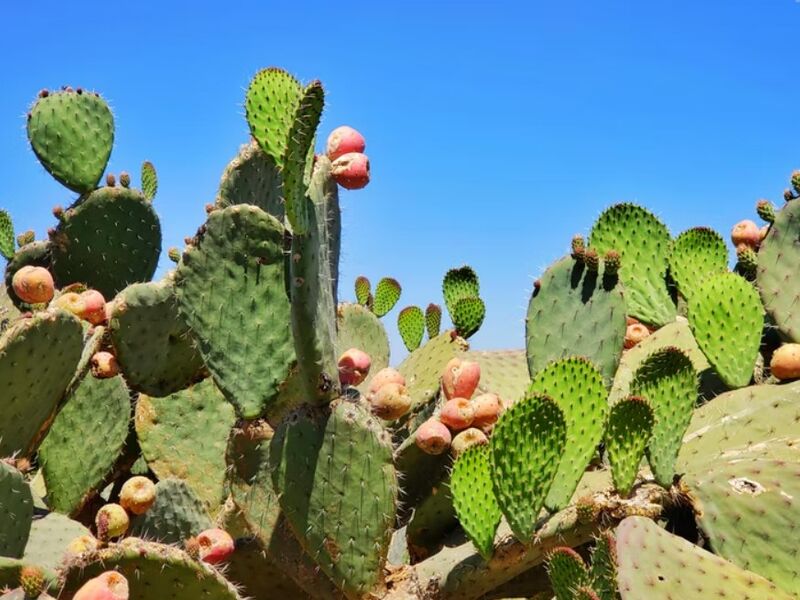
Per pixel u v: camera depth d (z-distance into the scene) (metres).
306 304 2.17
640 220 2.98
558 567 2.08
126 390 2.73
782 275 2.72
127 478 2.96
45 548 2.32
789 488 2.19
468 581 2.26
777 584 2.14
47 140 3.41
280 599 2.42
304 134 2.08
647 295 2.95
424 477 2.47
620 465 2.18
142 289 2.55
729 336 2.60
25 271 2.68
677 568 2.06
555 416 2.12
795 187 2.77
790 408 2.45
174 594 1.99
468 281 3.44
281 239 2.40
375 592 2.26
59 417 2.68
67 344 2.36
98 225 3.39
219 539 2.31
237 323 2.40
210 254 2.40
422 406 3.01
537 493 2.14
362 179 2.36
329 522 2.23
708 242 2.92
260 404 2.38
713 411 2.51
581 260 2.55
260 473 2.37
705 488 2.22
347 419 2.23
